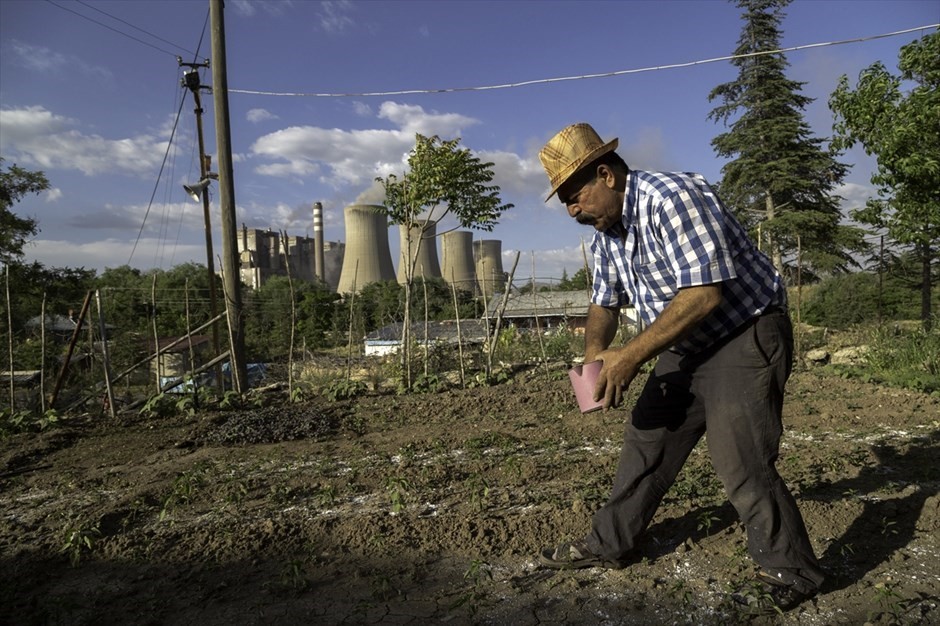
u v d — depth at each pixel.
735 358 2.34
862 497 3.60
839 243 31.25
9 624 2.60
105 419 7.26
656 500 2.75
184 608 2.68
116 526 3.78
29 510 4.21
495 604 2.60
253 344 20.62
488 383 9.06
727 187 34.84
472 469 4.58
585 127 2.41
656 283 2.40
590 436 5.55
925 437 5.01
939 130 7.83
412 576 2.85
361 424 6.51
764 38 33.75
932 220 7.89
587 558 2.80
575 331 12.58
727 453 2.38
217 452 5.57
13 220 21.02
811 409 6.22
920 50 7.92
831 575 2.68
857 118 8.29
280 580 2.85
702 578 2.71
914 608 2.41
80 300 21.94
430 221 11.77
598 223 2.49
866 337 10.47
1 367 11.29
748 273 2.30
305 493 4.24
